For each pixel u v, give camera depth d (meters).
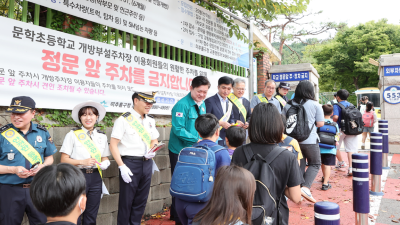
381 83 9.38
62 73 3.21
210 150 2.42
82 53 3.41
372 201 4.63
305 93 4.27
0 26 2.73
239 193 1.46
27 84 2.92
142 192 3.37
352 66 33.09
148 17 4.28
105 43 3.66
